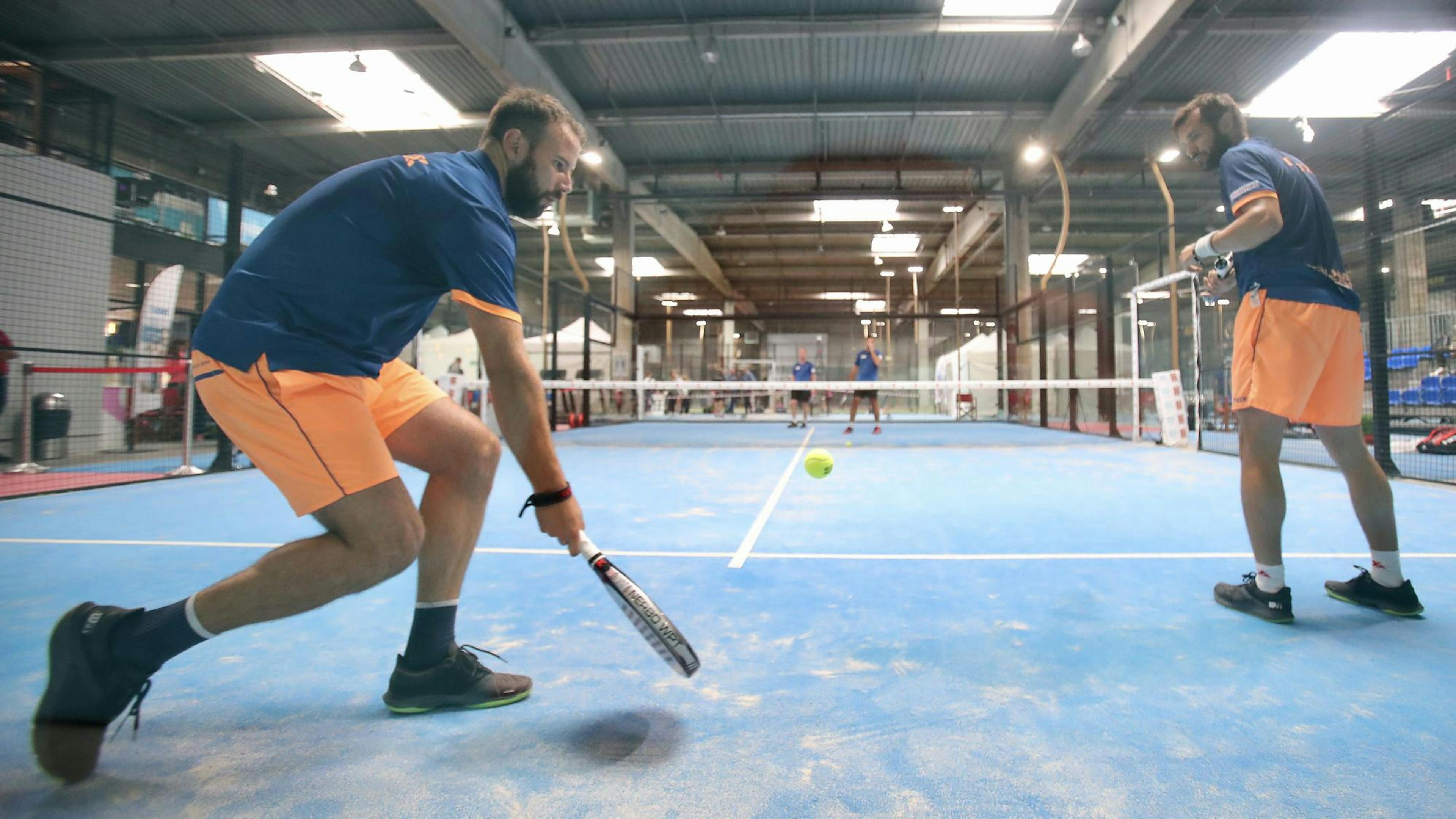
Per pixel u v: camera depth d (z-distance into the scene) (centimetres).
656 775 114
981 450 777
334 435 118
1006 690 147
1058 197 1617
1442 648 172
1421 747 122
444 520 142
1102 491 448
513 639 181
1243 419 204
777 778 113
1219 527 325
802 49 1055
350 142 1341
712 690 149
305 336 119
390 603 212
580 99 1223
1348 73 1034
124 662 114
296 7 915
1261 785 110
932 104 1213
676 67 1113
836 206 1781
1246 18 910
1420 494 432
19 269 711
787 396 2220
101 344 798
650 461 672
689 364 2516
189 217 998
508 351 124
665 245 2139
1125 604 208
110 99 999
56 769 111
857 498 425
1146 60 986
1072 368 1101
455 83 1123
